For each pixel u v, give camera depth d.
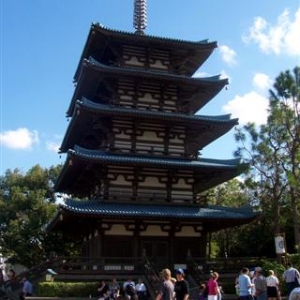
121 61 52.19
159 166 45.94
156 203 46.16
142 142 48.59
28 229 73.50
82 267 40.97
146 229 45.00
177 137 50.00
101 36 50.47
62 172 50.44
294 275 28.75
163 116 47.56
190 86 51.59
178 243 45.78
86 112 46.16
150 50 52.94
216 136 52.91
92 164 44.84
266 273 39.66
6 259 82.50
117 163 44.75
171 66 53.94
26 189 80.88
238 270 43.28
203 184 53.66
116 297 34.12
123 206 44.72
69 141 55.50
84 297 37.25
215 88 52.25
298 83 46.84
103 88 51.84
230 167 47.56
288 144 47.62
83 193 59.62
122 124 48.16
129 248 44.12
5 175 85.50
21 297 37.25
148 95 51.38
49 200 82.62
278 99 47.44
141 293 35.34
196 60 56.06
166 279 18.06
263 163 49.03
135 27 60.03
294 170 46.19
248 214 46.47
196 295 37.12
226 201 74.88
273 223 56.41
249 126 49.19
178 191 47.72
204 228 46.78
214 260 43.88
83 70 48.12
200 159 49.31
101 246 43.34
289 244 61.47
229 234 71.50
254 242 65.75
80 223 47.47
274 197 50.06
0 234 78.12
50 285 37.25
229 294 39.12
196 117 48.81
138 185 46.50
